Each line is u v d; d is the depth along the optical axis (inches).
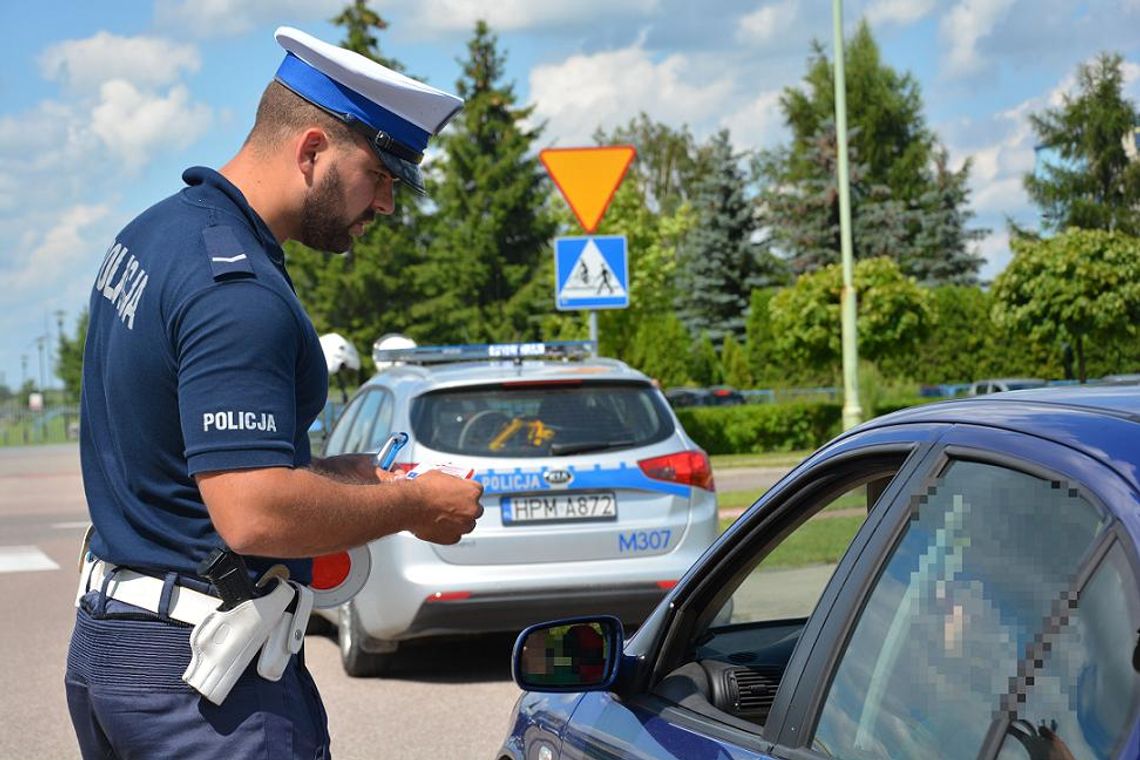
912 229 2775.6
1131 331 1295.5
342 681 305.7
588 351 346.3
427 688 295.3
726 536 106.1
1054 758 66.4
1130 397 77.9
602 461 291.9
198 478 99.1
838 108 885.2
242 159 110.6
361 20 2014.0
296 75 108.8
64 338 3545.8
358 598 296.5
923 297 1541.6
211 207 105.3
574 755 111.4
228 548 103.4
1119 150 2240.4
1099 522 67.6
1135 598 63.8
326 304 1911.9
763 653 107.2
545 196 2114.9
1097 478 68.8
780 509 101.6
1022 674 70.2
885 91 2881.4
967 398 89.8
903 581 81.6
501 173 2078.0
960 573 76.8
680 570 291.6
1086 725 64.8
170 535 103.5
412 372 321.1
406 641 325.1
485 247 2059.5
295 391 104.2
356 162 109.3
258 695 105.1
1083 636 66.6
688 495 296.2
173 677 103.8
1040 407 79.7
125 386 103.0
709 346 2281.0
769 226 2733.8
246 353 99.3
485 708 275.6
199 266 101.3
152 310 101.9
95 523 106.8
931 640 77.7
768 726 89.0
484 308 2053.4
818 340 1531.7
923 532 81.0
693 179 3348.9
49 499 924.0
